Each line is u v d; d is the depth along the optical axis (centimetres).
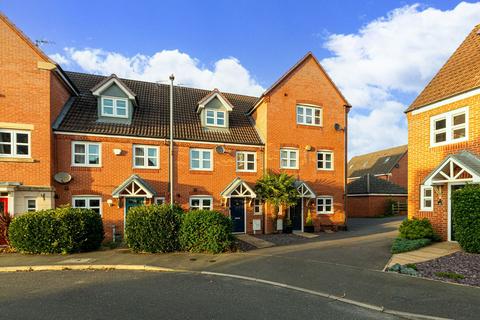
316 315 552
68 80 1532
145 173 1581
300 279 777
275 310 576
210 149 1725
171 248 1134
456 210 985
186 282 768
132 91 1705
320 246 1258
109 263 953
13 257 1042
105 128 1534
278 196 1633
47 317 540
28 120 1333
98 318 536
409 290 669
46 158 1352
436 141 1269
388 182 3197
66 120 1489
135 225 1121
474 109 1101
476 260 869
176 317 541
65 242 1100
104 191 1502
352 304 607
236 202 1747
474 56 1246
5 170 1284
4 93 1309
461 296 623
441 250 1028
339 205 1961
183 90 2069
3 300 631
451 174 1086
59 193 1420
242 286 732
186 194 1653
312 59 1975
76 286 733
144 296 657
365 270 847
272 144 1823
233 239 1180
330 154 1991
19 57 1338
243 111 2078
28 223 1086
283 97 1872
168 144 1641
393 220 2541
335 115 2011
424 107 1313
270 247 1277
